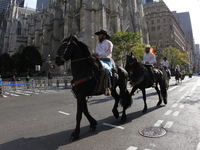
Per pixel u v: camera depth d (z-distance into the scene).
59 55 4.05
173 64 57.47
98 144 3.80
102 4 34.69
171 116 6.01
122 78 5.57
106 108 7.84
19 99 11.83
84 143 3.89
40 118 6.37
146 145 3.68
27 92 16.44
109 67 4.87
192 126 4.86
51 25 51.34
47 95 13.80
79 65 4.41
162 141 3.87
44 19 54.81
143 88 6.96
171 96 10.87
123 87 5.57
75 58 4.41
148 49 7.50
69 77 28.70
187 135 4.19
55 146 3.76
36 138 4.28
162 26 83.31
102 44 4.83
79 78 4.29
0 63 51.16
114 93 5.79
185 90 13.78
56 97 12.41
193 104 7.91
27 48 45.31
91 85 4.41
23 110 7.96
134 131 4.60
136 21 50.84
